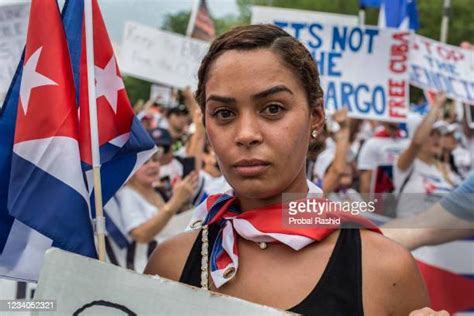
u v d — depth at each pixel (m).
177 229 4.50
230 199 1.78
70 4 2.26
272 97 1.61
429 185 5.78
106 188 2.23
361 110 5.43
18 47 3.91
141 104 6.90
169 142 5.03
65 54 2.10
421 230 2.64
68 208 1.99
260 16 5.41
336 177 5.44
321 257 1.65
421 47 6.09
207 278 1.73
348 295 1.60
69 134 2.03
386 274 1.63
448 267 4.18
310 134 1.73
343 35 5.39
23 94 2.07
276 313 1.53
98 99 2.21
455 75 6.12
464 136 6.99
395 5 6.05
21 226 2.06
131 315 1.64
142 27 5.67
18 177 2.04
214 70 1.65
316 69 1.73
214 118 1.66
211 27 6.56
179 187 4.51
